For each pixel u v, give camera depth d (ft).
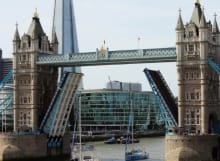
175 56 430.61
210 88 428.56
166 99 438.40
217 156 423.23
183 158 401.29
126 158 471.62
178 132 420.77
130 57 443.73
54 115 483.10
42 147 479.82
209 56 426.92
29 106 490.49
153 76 432.66
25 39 493.77
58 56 477.77
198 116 421.59
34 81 488.02
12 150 465.88
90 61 460.96
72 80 479.82
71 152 508.12
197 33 424.05
